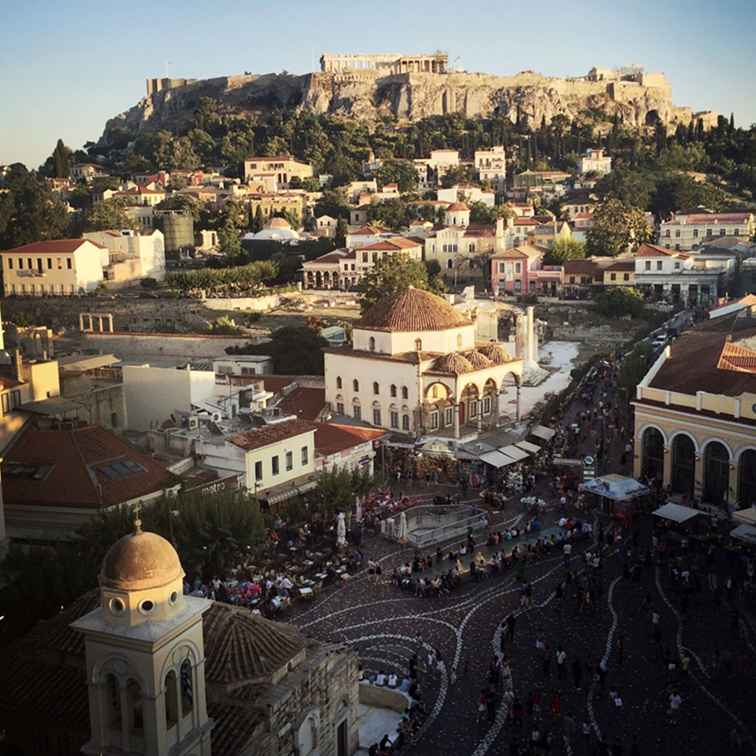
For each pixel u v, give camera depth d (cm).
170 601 3328
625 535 6862
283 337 12181
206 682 3591
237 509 5931
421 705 4606
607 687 4738
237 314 16450
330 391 10094
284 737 3619
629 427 9544
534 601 5809
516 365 9869
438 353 9525
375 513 7438
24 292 17900
